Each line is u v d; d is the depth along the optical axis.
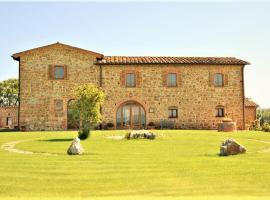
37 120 34.44
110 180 12.53
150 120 35.34
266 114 59.97
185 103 35.75
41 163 15.28
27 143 21.84
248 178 12.72
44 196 10.84
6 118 51.34
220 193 11.08
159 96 35.53
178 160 15.90
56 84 34.66
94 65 34.97
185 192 11.20
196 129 35.59
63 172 13.64
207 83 36.12
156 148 19.83
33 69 34.59
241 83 36.59
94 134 26.84
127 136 24.02
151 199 10.12
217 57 38.38
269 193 11.07
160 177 12.91
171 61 35.75
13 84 72.12
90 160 15.96
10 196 10.84
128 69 35.28
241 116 36.47
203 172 13.59
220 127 30.52
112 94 35.06
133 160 15.95
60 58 34.81
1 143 22.19
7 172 13.62
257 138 25.00
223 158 16.44
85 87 24.53
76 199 10.32
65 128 34.56
